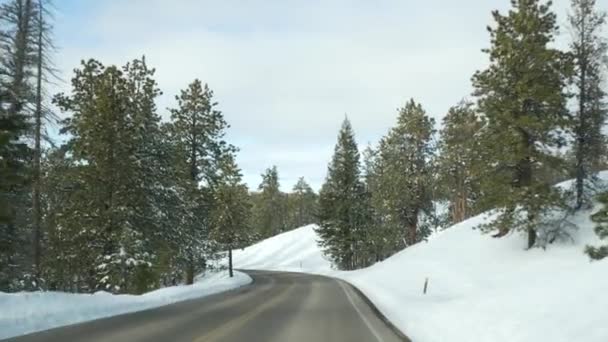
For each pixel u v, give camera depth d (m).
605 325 9.50
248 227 63.41
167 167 34.00
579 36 38.16
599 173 47.75
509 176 35.66
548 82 34.84
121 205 30.03
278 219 145.50
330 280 52.44
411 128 61.56
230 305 23.58
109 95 30.11
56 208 31.12
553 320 11.06
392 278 40.72
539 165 35.47
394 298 24.73
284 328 15.16
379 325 16.11
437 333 13.25
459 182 65.88
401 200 60.78
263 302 25.44
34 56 25.41
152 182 32.12
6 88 23.58
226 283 41.00
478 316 13.70
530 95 33.97
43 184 28.94
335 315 19.11
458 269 36.66
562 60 35.19
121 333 13.61
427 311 17.31
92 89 30.69
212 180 44.28
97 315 18.33
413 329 14.68
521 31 35.56
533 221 34.38
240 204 61.22
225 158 44.97
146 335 13.28
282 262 104.00
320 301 26.05
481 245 40.91
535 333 10.55
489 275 32.84
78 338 12.65
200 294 31.84
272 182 144.62
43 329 14.37
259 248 119.75
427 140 62.16
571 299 12.48
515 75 35.72
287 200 150.50
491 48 36.62
